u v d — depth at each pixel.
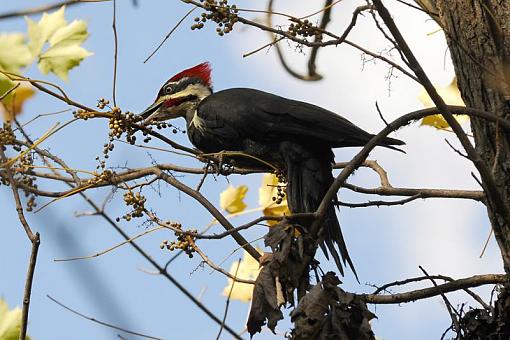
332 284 8.08
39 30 9.35
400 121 8.23
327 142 11.05
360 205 10.19
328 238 10.29
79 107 9.38
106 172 9.44
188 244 8.27
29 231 8.20
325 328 7.92
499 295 8.63
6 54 9.29
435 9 9.38
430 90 7.72
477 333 8.70
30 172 9.80
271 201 10.96
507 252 8.59
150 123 10.23
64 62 9.34
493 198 8.02
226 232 8.11
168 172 10.24
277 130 11.27
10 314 8.93
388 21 7.55
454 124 7.82
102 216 9.38
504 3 9.00
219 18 8.87
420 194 9.81
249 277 10.21
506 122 8.36
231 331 9.06
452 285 8.59
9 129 9.74
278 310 7.87
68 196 9.44
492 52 8.80
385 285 8.78
